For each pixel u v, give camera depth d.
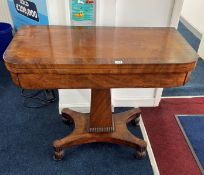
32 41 1.04
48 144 1.42
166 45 1.05
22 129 1.51
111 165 1.31
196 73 2.17
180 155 1.38
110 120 1.33
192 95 1.89
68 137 1.32
